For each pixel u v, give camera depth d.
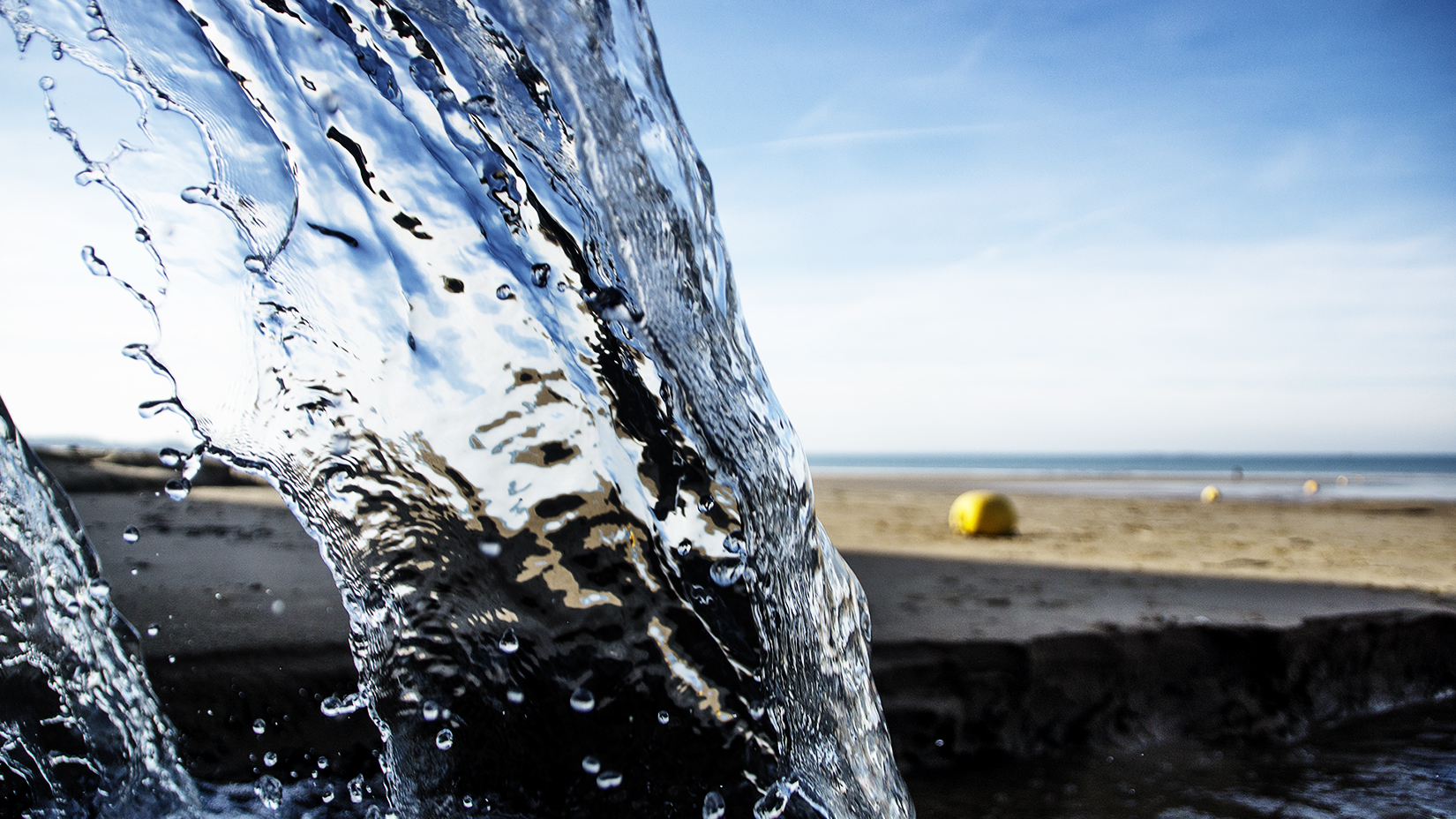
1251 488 17.95
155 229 1.56
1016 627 2.45
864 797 1.57
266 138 1.56
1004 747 2.16
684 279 1.55
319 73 1.55
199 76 1.54
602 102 1.49
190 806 1.59
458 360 1.53
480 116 1.53
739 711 1.40
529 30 1.51
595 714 1.42
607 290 1.48
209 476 6.98
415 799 1.47
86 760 1.56
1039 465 65.69
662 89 1.59
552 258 1.50
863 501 10.37
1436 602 3.03
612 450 1.49
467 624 1.48
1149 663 2.40
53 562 1.57
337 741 1.80
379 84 1.55
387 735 1.51
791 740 1.43
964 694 2.19
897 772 1.74
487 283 1.53
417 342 1.54
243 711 1.78
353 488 1.56
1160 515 8.50
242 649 1.89
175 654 1.86
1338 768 2.06
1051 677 2.29
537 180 1.50
